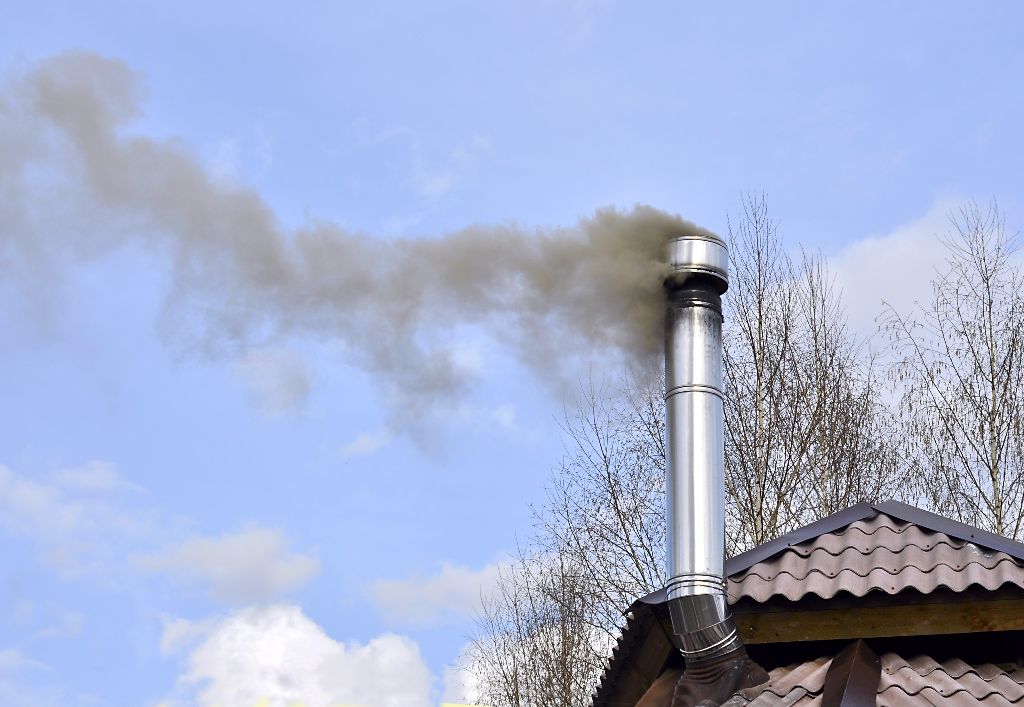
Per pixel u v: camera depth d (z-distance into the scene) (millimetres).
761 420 23562
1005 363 23891
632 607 8422
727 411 23812
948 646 7863
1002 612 7656
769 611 8047
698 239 8984
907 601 7809
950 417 23938
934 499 23750
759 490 22906
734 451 23516
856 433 23844
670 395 8656
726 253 9062
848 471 23438
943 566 7898
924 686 7387
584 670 23047
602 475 23109
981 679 7527
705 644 7891
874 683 7352
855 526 8594
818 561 8289
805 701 7418
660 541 22688
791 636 7984
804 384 23984
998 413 23594
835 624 7922
